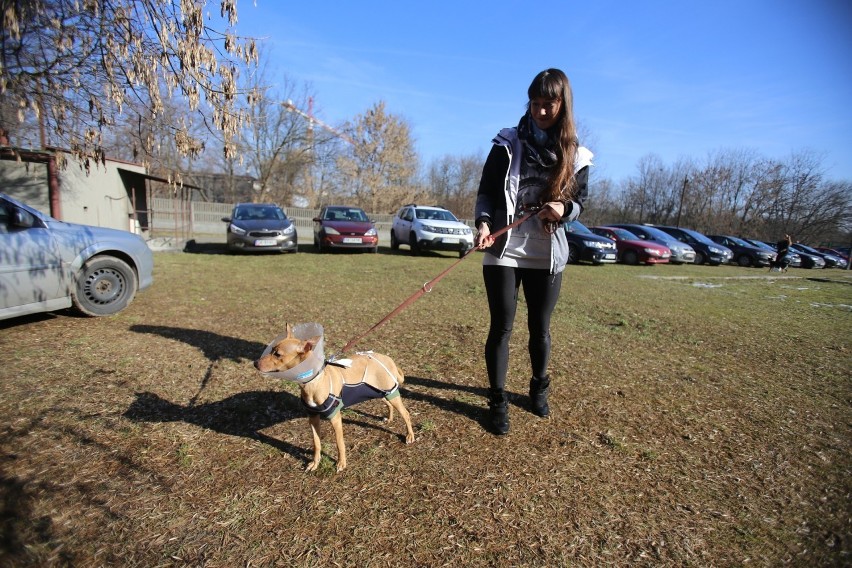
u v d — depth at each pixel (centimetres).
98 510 224
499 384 315
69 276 523
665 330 647
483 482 260
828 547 222
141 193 1675
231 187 3700
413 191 4325
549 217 287
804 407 391
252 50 436
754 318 790
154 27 420
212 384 374
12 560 190
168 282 807
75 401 331
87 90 469
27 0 395
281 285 829
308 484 253
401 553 206
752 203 4338
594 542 218
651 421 346
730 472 283
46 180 1235
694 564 208
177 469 261
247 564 196
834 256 3062
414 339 522
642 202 4731
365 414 337
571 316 700
